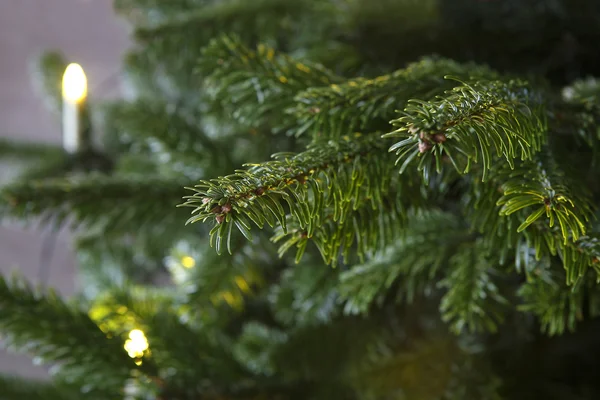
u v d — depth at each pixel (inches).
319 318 43.6
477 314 37.6
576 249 32.6
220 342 46.6
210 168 45.2
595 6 45.9
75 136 67.7
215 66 37.8
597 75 48.3
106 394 41.8
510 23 46.9
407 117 29.5
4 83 113.1
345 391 45.4
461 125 29.4
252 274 43.9
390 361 44.4
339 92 34.5
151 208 43.6
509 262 37.3
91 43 112.0
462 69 34.9
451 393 42.4
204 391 43.2
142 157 59.6
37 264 110.3
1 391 46.6
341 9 48.3
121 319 44.1
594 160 34.8
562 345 45.5
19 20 111.9
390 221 35.4
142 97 65.8
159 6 60.1
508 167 33.2
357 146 33.4
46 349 41.3
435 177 35.7
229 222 29.2
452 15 46.8
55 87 77.1
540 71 47.3
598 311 36.2
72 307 43.2
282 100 37.2
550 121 33.9
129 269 67.0
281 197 30.3
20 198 41.8
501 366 44.1
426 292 40.5
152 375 41.9
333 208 33.4
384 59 46.0
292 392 45.2
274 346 44.5
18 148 75.4
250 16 46.8
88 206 42.8
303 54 45.9
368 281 38.2
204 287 43.2
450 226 39.1
